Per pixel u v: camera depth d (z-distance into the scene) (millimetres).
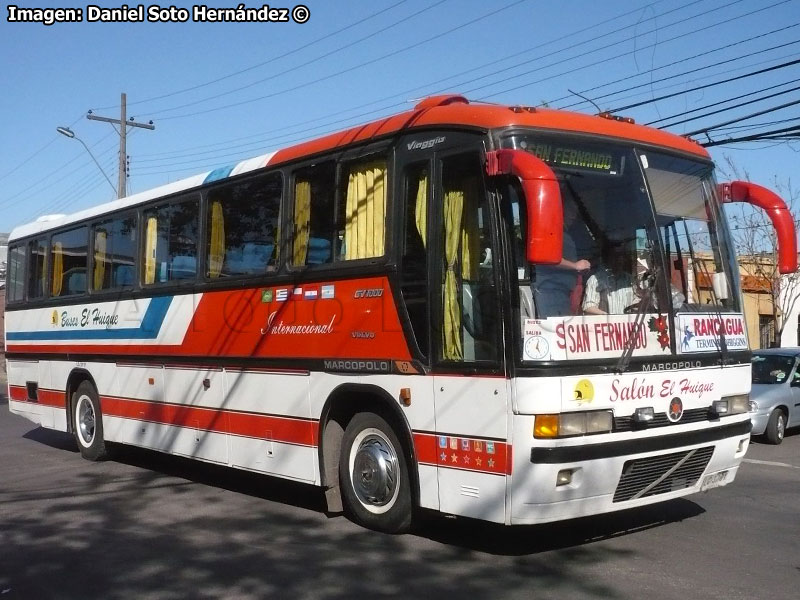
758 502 9086
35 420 13898
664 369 6730
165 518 8750
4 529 8406
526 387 6156
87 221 12430
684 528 7883
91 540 7902
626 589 6125
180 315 10188
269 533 7988
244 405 9078
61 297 13055
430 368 6918
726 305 7449
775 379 15469
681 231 7215
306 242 8375
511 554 7070
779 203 7293
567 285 6418
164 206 10695
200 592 6324
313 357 8141
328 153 8203
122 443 11570
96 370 12125
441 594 6094
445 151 6930
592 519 8195
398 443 7480
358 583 6402
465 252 6699
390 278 7328
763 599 5898
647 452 6559
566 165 6680
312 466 8203
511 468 6219
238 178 9391
